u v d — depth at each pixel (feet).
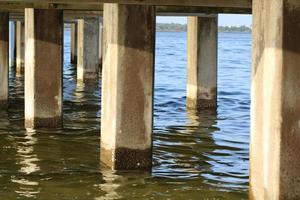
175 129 58.65
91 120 62.18
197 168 43.29
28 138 52.16
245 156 47.50
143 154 41.37
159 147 50.01
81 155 46.34
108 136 41.78
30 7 53.57
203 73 69.62
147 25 40.24
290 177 28.73
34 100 54.80
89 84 96.94
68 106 72.43
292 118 28.58
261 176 30.07
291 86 28.50
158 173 41.34
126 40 40.09
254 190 30.83
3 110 66.49
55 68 54.65
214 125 61.57
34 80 54.49
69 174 40.78
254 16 30.55
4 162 44.11
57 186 38.09
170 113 68.95
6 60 65.87
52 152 47.24
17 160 44.68
